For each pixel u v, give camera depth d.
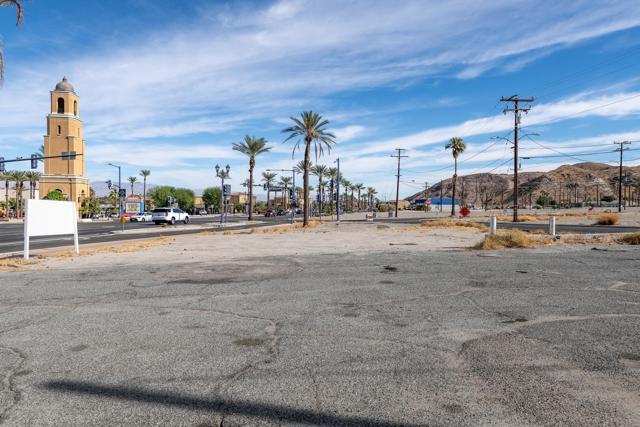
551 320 5.99
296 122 44.38
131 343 5.14
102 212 102.81
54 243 24.47
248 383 3.91
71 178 84.81
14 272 11.76
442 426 3.13
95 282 9.70
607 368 4.19
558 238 19.56
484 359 4.48
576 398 3.55
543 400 3.52
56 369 4.30
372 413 3.33
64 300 7.76
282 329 5.70
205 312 6.72
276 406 3.46
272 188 71.00
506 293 7.88
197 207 163.38
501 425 3.13
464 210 24.52
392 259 13.21
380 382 3.91
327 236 26.28
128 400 3.60
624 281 8.93
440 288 8.45
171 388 3.82
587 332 5.38
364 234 27.91
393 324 5.90
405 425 3.15
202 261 13.53
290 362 4.45
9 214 97.88
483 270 10.62
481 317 6.21
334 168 112.88
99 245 22.17
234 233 32.25
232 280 9.79
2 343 5.19
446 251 15.58
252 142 64.25
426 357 4.56
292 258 14.03
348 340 5.19
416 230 32.00
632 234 17.66
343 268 11.42
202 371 4.21
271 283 9.33
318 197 95.69
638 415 3.26
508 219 55.84
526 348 4.81
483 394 3.64
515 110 47.50
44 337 5.42
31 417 3.32
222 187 50.41
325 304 7.20
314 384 3.88
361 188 159.12
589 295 7.61
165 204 130.38
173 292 8.41
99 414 3.36
